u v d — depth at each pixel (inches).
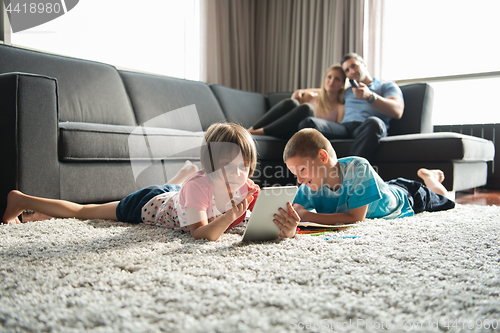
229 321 19.1
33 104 57.9
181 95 114.3
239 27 162.7
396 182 63.1
